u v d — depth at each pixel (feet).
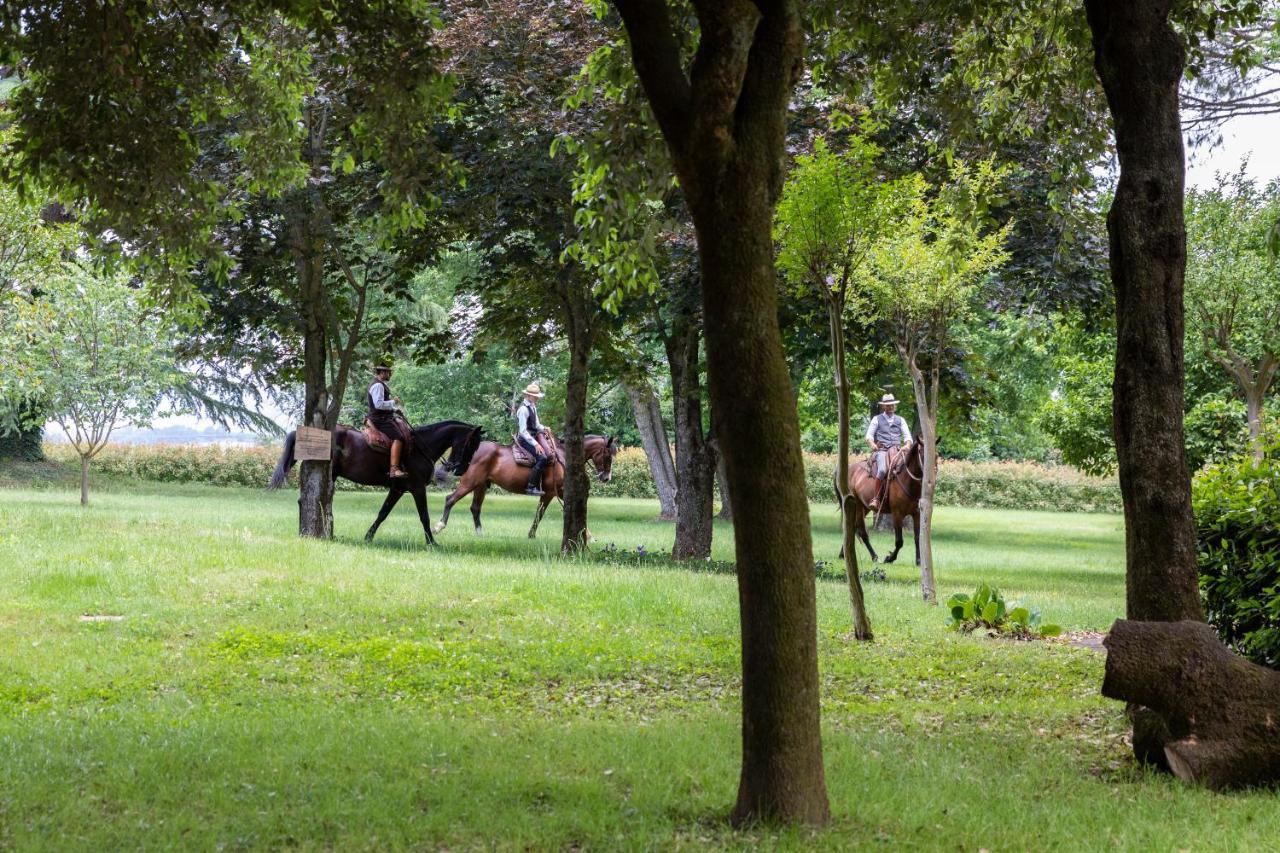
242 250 73.15
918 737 29.17
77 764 24.12
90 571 48.83
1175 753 24.75
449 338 86.69
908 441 81.15
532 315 82.79
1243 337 75.36
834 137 63.16
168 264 38.34
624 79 34.01
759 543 20.12
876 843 19.43
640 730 29.04
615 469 169.37
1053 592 66.85
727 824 20.54
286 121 39.78
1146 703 25.11
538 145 65.10
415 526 97.50
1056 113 43.27
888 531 122.62
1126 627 25.17
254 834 19.60
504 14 64.23
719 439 20.42
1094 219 65.26
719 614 46.91
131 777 23.13
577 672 37.40
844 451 44.04
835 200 40.65
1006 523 142.92
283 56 38.93
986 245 49.80
